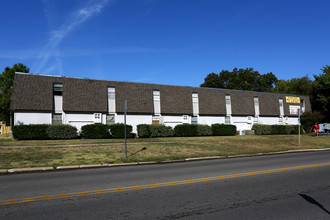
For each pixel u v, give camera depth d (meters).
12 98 21.75
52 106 23.39
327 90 41.19
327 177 8.68
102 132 22.94
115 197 6.12
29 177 8.64
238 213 5.04
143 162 12.29
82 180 8.11
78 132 24.30
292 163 12.12
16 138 20.39
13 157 12.34
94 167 11.00
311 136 29.36
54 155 13.25
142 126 25.20
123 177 8.62
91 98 25.11
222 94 33.69
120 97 26.69
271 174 9.21
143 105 27.69
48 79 23.81
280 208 5.38
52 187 7.14
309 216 4.92
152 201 5.80
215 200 5.91
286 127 34.75
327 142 23.95
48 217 4.78
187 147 17.84
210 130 28.92
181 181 7.97
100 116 25.47
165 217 4.79
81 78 25.39
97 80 26.11
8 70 36.94
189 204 5.60
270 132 33.59
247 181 8.01
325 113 42.31
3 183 7.66
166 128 26.53
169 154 14.94
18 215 4.88
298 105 40.59
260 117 36.59
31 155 12.99
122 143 19.33
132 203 5.65
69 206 5.42
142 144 18.94
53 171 9.91
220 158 14.55
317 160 13.21
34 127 20.73
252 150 17.94
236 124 34.25
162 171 9.90
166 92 29.75
